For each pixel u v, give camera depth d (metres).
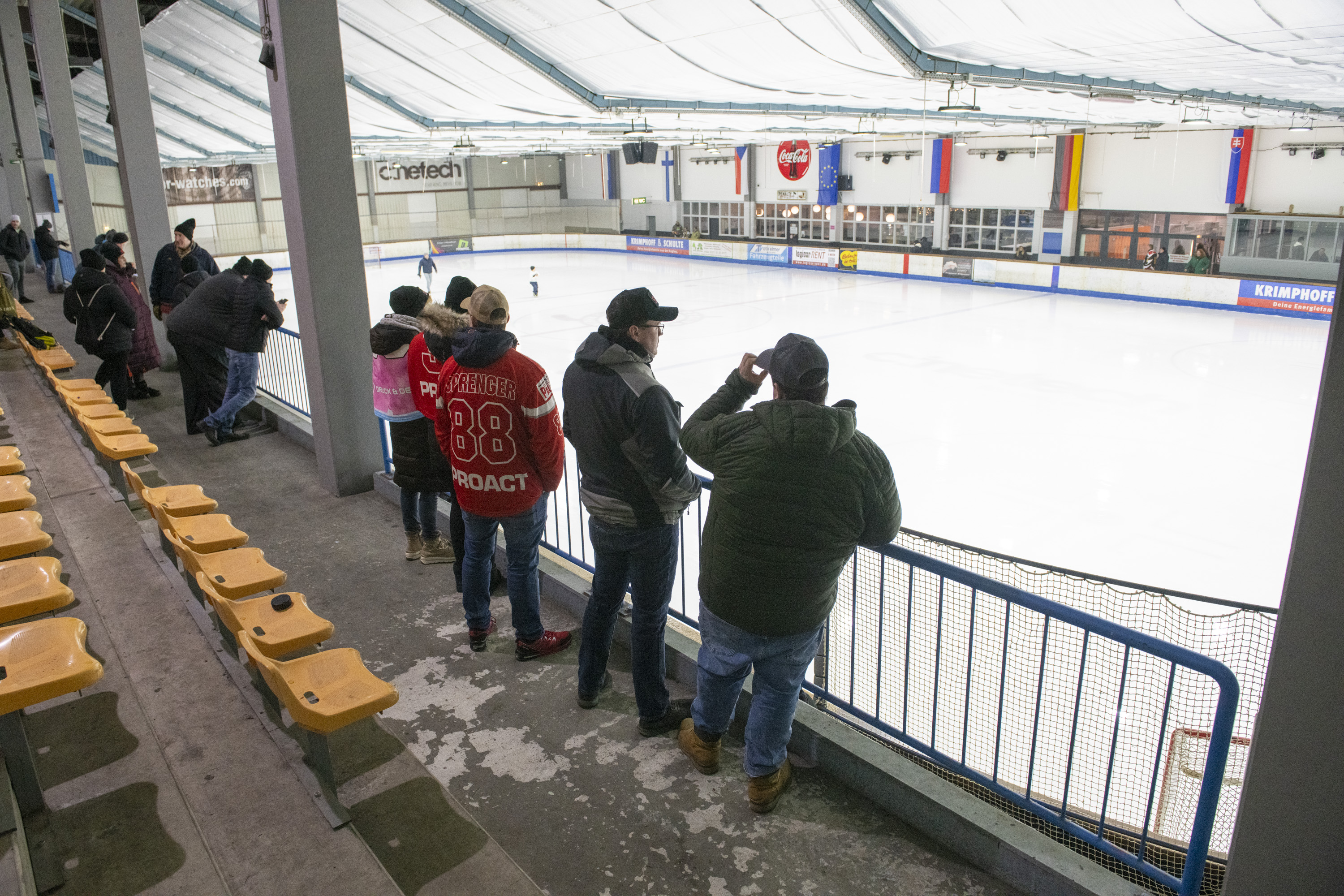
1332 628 1.63
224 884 2.21
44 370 7.60
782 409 2.39
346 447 5.88
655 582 3.11
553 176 48.41
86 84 24.16
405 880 2.53
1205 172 24.36
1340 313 1.50
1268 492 10.62
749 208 37.91
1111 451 12.20
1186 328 20.30
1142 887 2.41
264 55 5.27
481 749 3.26
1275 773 1.79
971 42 10.92
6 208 20.00
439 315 3.78
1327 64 11.82
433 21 12.52
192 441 7.27
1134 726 4.21
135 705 2.96
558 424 3.50
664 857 2.73
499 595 4.46
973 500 10.56
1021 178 28.66
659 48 12.63
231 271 7.07
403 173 44.47
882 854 2.72
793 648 2.60
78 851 2.32
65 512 4.68
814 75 13.73
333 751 3.12
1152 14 9.24
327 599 4.45
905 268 30.00
